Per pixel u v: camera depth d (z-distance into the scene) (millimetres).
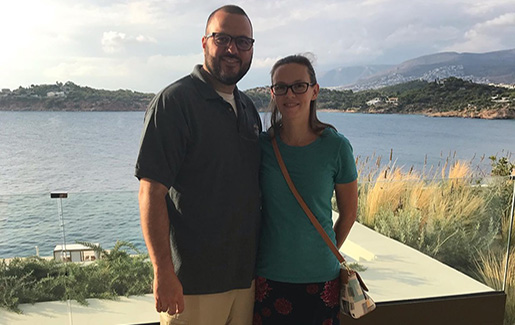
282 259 1851
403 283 2781
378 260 2738
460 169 4441
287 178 1827
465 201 2850
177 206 1703
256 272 1907
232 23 1710
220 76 1719
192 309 1735
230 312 1862
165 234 1615
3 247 2254
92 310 2398
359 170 4570
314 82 1854
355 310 1865
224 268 1734
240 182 1752
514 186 2893
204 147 1677
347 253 2682
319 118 1912
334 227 2105
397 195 2770
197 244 1691
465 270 2875
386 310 2727
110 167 31500
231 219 1728
